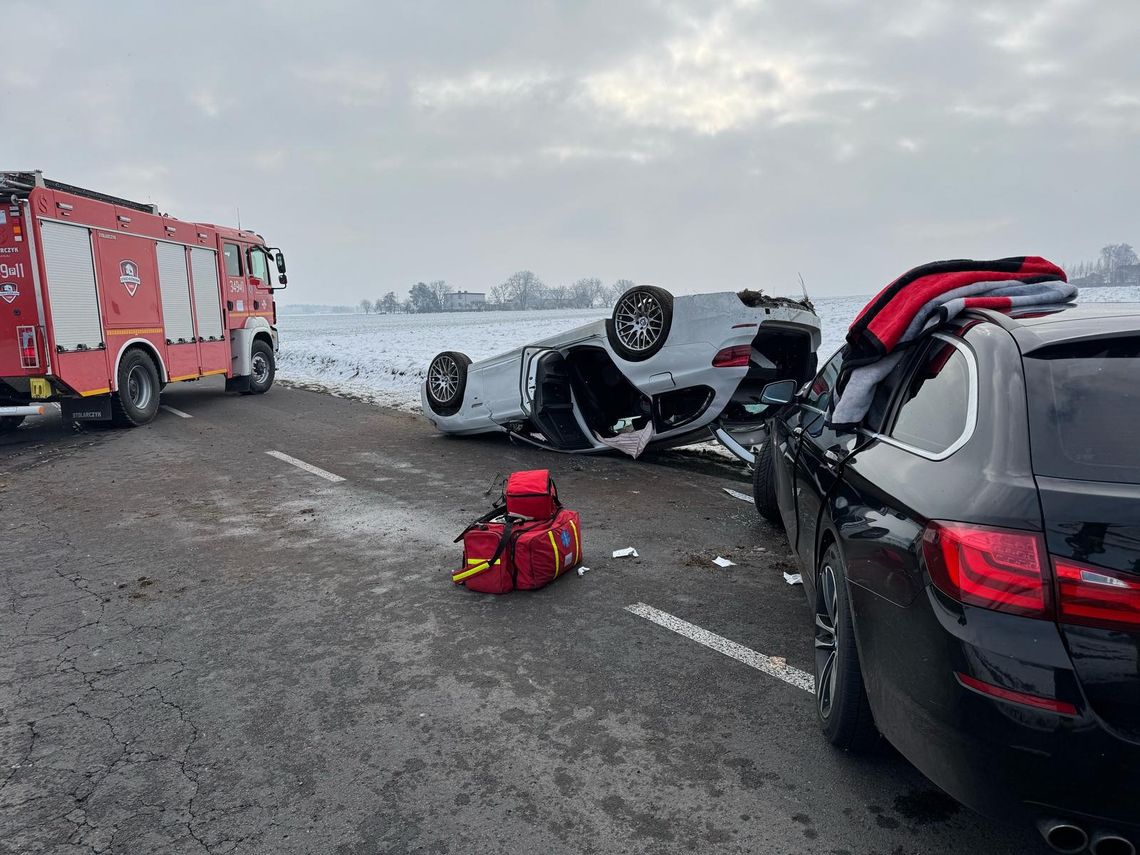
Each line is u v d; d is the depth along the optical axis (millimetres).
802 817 2504
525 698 3291
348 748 2939
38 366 9172
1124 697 1771
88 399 10156
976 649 1896
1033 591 1849
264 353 15398
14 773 2807
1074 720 1790
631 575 4742
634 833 2441
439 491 7059
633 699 3266
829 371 4395
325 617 4191
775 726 3041
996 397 2246
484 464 8297
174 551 5379
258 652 3775
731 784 2680
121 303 10617
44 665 3660
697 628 3955
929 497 2189
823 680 2959
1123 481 1917
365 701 3289
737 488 7082
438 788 2689
